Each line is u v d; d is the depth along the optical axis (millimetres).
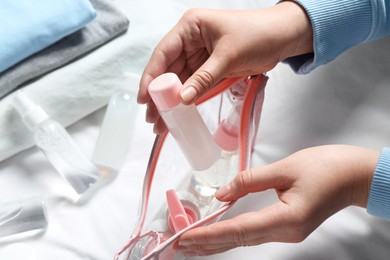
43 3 675
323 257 586
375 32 661
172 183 637
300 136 670
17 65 661
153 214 598
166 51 599
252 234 529
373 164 556
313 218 536
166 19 756
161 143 568
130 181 662
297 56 666
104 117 696
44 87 671
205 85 528
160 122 604
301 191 537
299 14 621
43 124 646
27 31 653
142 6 765
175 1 807
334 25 625
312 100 695
